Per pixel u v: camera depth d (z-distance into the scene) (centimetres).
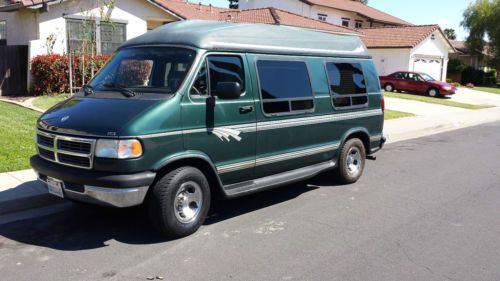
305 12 3672
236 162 557
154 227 499
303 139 648
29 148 830
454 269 450
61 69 1495
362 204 657
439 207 650
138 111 475
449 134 1434
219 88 510
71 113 507
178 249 482
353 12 3984
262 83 586
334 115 701
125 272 428
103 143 458
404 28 3528
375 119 795
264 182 597
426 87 2769
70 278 415
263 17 2797
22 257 458
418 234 541
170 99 489
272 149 601
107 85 557
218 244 498
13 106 1250
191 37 541
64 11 1582
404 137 1359
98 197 464
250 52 578
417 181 805
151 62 545
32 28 1566
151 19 1853
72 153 479
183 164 513
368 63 790
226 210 617
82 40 1580
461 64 4453
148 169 470
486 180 820
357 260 465
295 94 632
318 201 667
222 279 418
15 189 626
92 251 474
